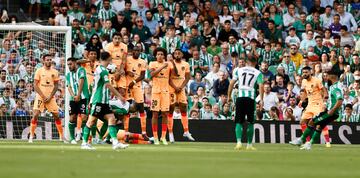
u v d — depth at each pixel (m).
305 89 53.47
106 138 52.75
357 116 66.38
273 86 67.62
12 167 25.86
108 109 42.06
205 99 64.62
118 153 36.94
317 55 73.69
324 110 50.66
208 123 62.03
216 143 58.19
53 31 59.06
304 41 75.00
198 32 73.06
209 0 78.81
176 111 63.31
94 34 67.75
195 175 23.17
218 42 73.75
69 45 59.00
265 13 77.12
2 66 62.41
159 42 71.62
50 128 61.31
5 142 53.78
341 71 70.81
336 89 47.81
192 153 38.38
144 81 61.06
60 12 73.81
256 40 73.00
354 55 72.94
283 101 66.44
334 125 63.78
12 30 60.06
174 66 55.44
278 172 25.22
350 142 63.78
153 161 30.36
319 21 78.56
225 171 25.14
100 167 26.25
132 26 73.06
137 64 55.16
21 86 62.12
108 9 74.69
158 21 75.19
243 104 45.50
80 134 54.47
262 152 41.53
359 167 28.95
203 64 70.56
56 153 36.03
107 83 41.38
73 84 53.34
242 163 30.17
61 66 63.66
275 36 76.50
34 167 25.91
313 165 29.73
